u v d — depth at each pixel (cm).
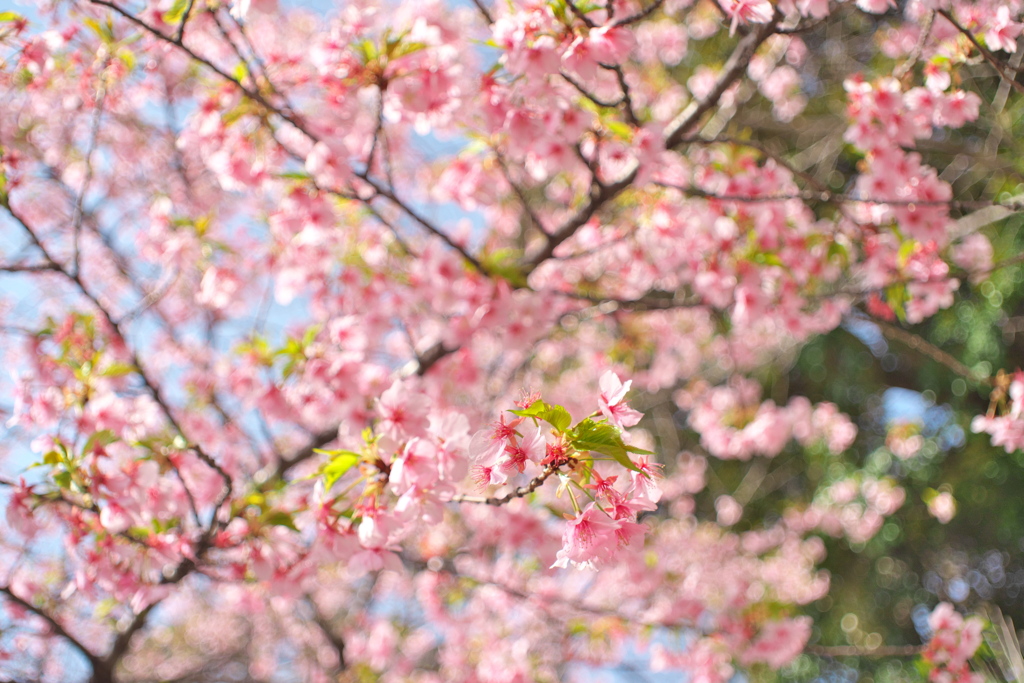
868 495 691
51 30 316
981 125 639
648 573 488
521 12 245
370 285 366
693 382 738
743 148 370
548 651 557
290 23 558
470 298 349
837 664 794
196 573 328
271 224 328
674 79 761
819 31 720
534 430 169
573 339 682
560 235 366
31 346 307
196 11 279
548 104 264
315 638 699
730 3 258
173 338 541
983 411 767
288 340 321
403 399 204
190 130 338
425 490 193
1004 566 772
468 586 488
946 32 307
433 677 580
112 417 279
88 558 272
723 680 459
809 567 723
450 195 369
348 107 296
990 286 682
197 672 580
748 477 903
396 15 338
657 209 380
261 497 259
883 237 362
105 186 513
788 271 368
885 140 329
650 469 176
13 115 370
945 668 329
